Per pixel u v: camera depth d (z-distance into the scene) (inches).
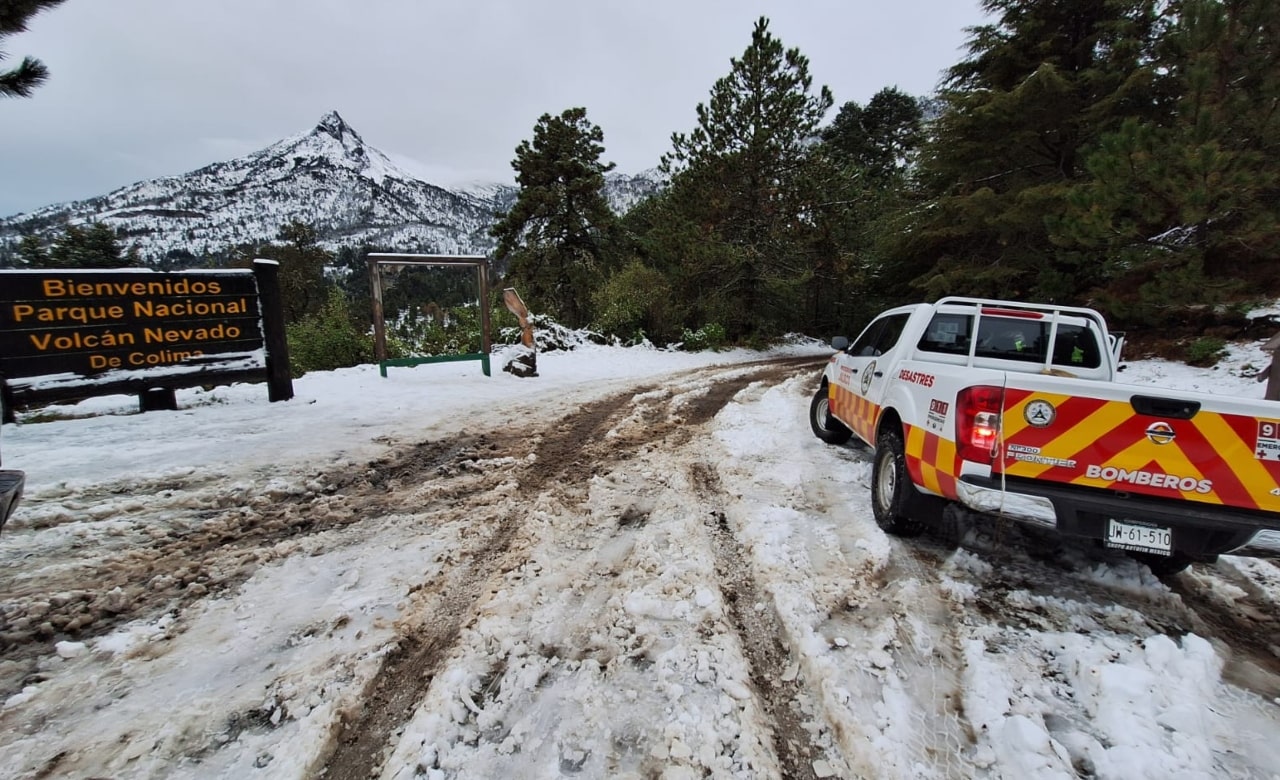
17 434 223.6
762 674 95.8
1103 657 98.4
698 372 523.2
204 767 74.5
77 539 140.2
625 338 705.6
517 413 298.4
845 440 249.1
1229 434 108.6
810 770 76.5
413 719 83.7
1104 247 382.0
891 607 115.5
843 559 136.5
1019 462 114.0
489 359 413.4
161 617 109.3
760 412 319.6
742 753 78.1
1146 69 437.1
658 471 204.4
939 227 619.2
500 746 78.8
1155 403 109.3
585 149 997.8
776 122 768.9
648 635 104.2
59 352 229.9
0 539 138.8
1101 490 112.3
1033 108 502.6
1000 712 86.0
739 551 140.3
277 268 282.7
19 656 96.8
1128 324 463.8
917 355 170.2
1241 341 372.2
